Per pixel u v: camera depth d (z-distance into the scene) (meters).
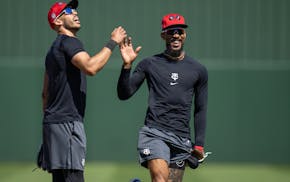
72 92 23.91
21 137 52.84
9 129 52.91
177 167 26.27
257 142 53.03
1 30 53.69
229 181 42.84
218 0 54.06
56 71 23.88
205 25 54.00
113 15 53.91
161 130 25.50
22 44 53.72
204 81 26.16
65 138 23.81
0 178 43.47
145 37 53.75
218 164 52.59
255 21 54.00
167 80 25.52
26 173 45.78
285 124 53.12
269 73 53.25
